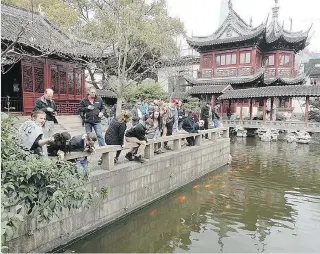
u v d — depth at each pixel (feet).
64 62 61.72
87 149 21.97
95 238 23.18
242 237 23.95
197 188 36.94
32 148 18.04
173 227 25.64
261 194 35.14
